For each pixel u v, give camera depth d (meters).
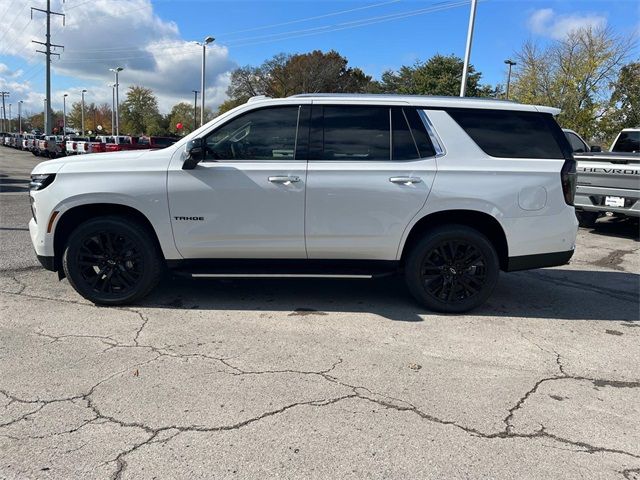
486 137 4.63
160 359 3.65
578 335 4.38
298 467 2.50
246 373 3.47
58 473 2.41
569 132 11.69
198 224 4.49
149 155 4.52
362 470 2.50
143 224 4.61
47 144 35.53
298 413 2.99
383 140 4.57
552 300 5.39
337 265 4.72
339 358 3.76
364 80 68.06
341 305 4.97
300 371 3.53
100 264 4.64
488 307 5.08
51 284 5.35
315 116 4.56
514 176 4.56
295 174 4.45
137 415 2.92
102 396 3.12
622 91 29.64
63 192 4.45
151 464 2.50
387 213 4.52
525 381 3.49
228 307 4.82
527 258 4.70
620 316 4.92
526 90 32.06
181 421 2.87
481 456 2.64
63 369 3.46
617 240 9.20
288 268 4.72
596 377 3.59
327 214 4.50
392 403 3.14
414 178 4.48
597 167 9.09
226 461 2.54
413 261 4.68
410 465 2.54
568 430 2.91
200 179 4.43
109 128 98.81
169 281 5.60
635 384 3.50
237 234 4.52
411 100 4.65
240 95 69.94
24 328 4.16
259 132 4.55
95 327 4.22
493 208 4.54
